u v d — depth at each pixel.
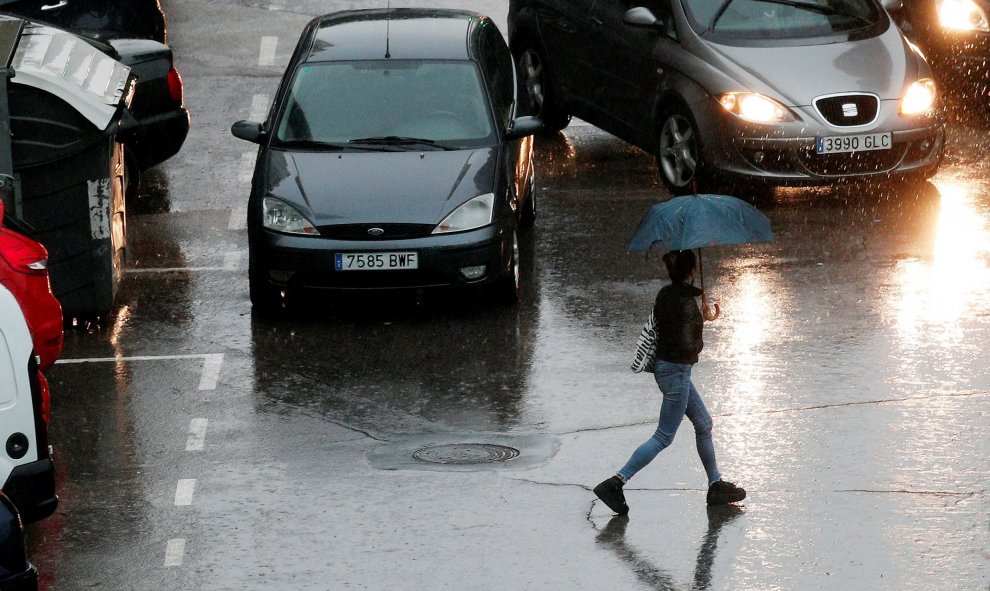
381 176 42.31
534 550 27.33
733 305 42.12
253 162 59.06
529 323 41.50
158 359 39.09
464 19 49.62
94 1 55.53
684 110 53.53
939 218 50.78
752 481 30.38
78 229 41.00
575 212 52.88
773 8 55.00
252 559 27.17
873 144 51.59
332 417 34.75
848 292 43.06
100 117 39.50
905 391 35.25
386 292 42.03
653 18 54.69
